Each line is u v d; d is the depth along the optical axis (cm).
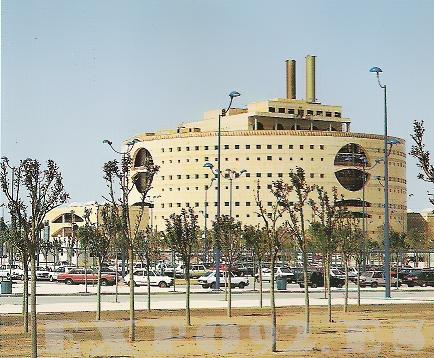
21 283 8294
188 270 3656
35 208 2803
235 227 5038
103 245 5038
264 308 4812
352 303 5409
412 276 8638
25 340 3023
